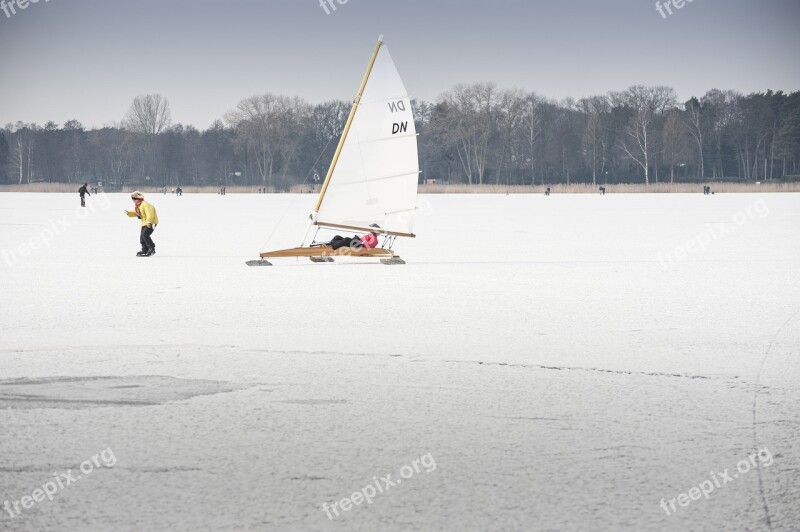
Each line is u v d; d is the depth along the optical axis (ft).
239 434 52.70
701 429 53.72
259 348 80.53
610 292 123.54
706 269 156.46
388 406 59.36
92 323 94.99
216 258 178.60
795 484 44.09
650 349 80.33
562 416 56.70
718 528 38.70
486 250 201.05
